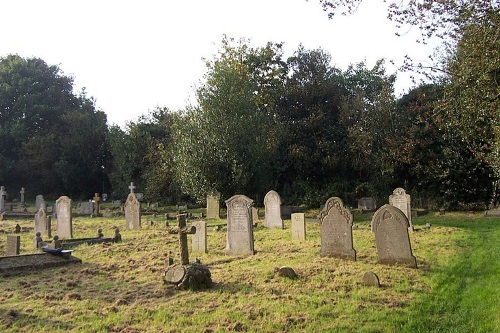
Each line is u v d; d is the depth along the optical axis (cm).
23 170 5581
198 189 3061
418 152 3600
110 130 5309
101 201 5109
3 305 909
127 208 2427
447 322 798
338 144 4009
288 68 4519
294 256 1405
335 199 1369
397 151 3559
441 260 1319
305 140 4069
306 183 4025
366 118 3869
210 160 3025
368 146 3744
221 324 783
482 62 1045
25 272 1233
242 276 1116
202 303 907
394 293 963
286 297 928
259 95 4241
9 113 6116
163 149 4275
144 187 4881
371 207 3497
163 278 1055
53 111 6197
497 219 2731
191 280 1009
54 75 6650
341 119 4062
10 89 6028
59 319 820
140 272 1208
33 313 853
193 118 3183
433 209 3450
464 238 1802
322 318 807
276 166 3919
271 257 1405
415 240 1736
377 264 1257
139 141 4962
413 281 1066
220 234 2055
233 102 3192
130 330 754
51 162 5594
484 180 3341
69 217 2145
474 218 2853
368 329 750
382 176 3772
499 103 1073
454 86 1169
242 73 3712
